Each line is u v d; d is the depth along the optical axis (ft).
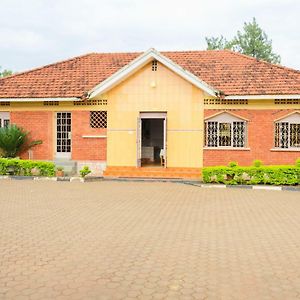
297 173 54.65
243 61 74.59
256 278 19.27
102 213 35.47
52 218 33.17
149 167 67.46
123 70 65.41
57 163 67.87
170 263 21.42
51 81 72.84
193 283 18.53
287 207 39.11
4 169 63.10
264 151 64.85
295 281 18.94
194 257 22.53
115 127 68.28
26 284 18.34
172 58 78.33
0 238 26.61
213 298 16.88
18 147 69.67
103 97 68.39
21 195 45.37
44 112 70.08
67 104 69.31
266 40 134.00
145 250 23.88
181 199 43.78
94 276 19.38
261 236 27.55
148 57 64.95
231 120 65.57
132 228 29.71
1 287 17.98
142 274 19.67
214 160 66.08
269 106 64.64
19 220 32.32
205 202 41.91
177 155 66.90
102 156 68.69
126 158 68.23
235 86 65.87
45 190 49.55
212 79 68.54
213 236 27.45
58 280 18.84
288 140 64.39
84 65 78.28
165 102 66.90
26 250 23.82
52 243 25.40
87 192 48.26
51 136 70.03
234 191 50.75
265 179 55.16
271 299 16.85
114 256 22.63
